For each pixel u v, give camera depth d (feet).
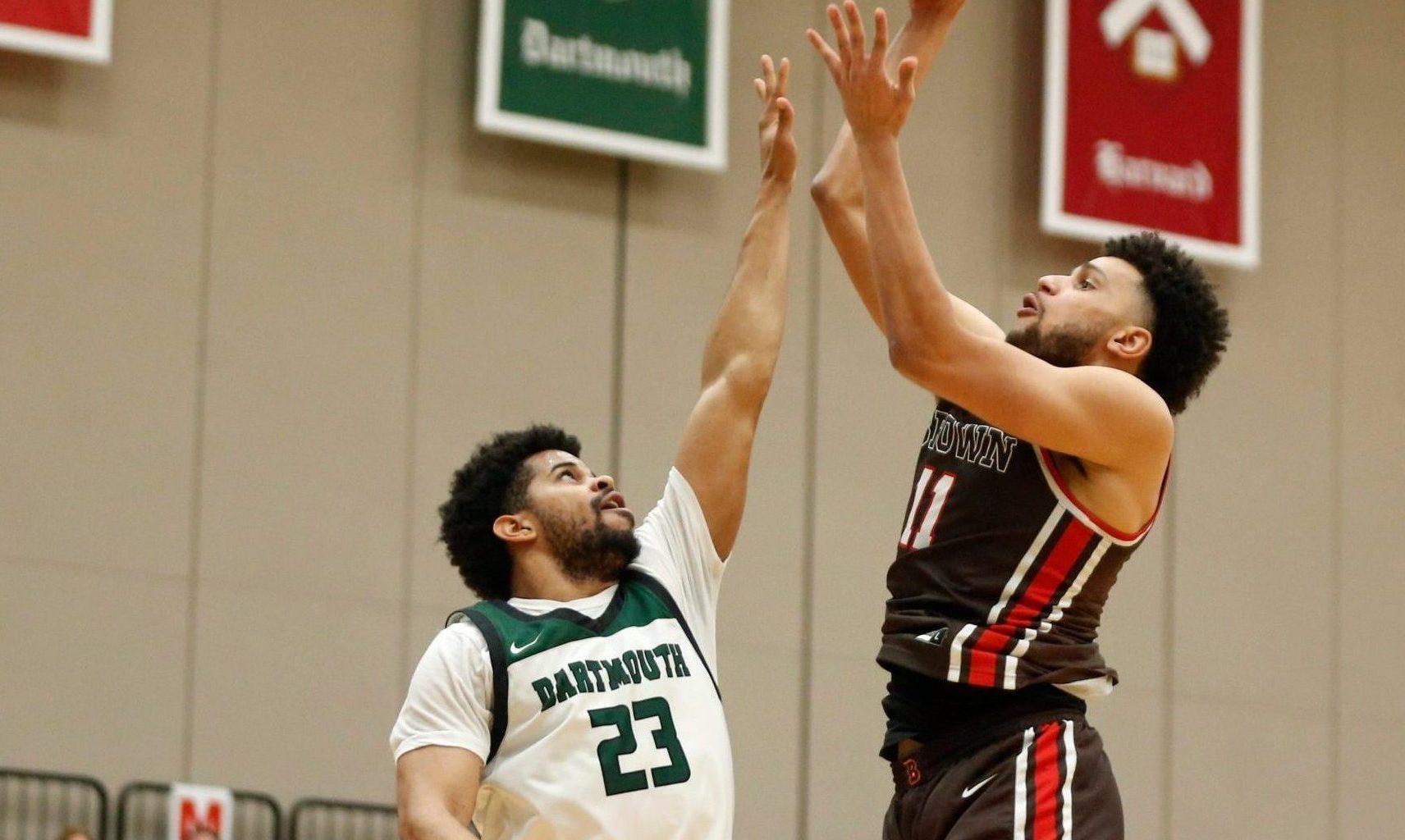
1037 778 18.45
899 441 51.37
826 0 52.39
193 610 44.78
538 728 19.57
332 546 46.06
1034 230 53.31
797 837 48.49
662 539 21.49
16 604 43.52
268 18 47.42
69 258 44.98
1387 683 55.67
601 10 49.29
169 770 44.01
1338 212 57.52
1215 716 53.62
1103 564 18.92
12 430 44.04
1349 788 54.70
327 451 46.37
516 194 48.85
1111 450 18.26
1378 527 56.39
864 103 18.25
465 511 21.47
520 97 48.34
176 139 46.24
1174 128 54.34
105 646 44.01
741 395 22.06
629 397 49.01
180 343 45.60
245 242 46.44
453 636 20.02
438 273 47.88
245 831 44.04
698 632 21.06
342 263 47.16
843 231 21.61
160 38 46.52
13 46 44.24
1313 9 58.18
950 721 18.97
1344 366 56.80
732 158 50.98
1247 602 54.54
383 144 47.91
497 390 47.91
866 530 50.57
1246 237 54.85
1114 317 19.38
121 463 44.78
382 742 45.83
